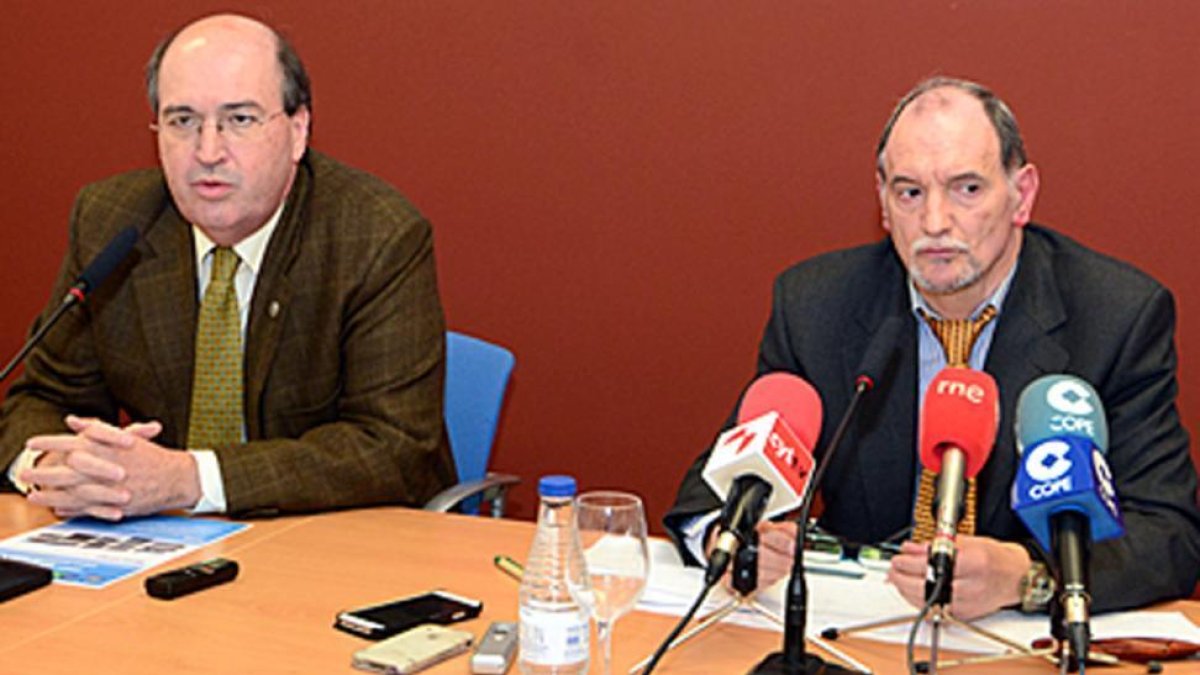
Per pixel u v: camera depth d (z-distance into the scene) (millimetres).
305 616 1651
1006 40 2971
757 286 3219
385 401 2303
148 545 1944
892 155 1974
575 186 3338
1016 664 1525
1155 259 2936
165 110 2275
